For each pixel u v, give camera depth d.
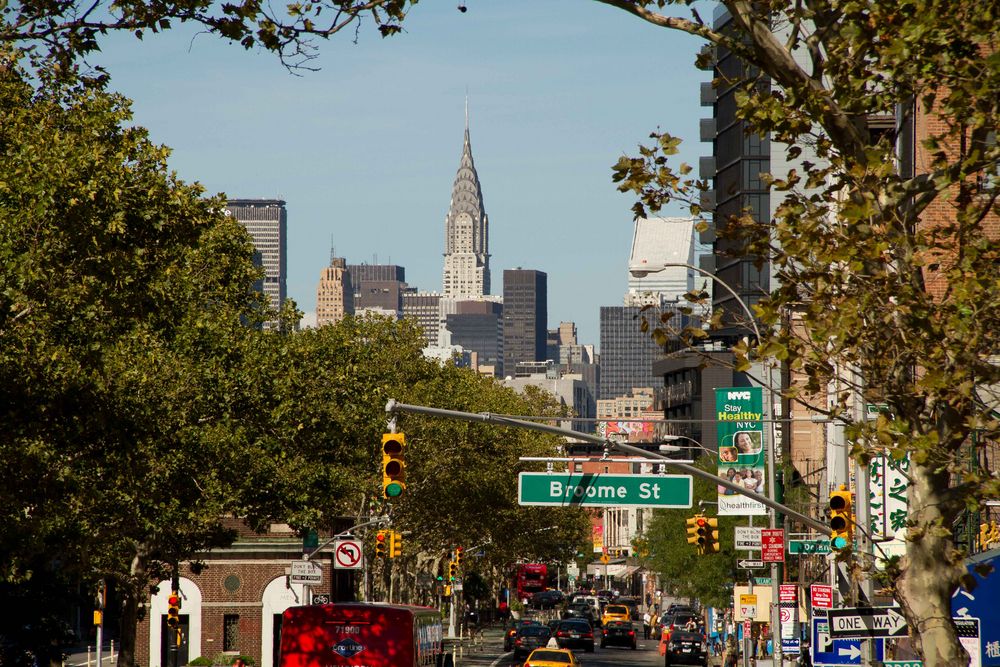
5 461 47.84
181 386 72.62
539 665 108.81
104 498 65.06
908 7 31.08
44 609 85.94
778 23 33.78
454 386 156.00
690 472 53.62
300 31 34.75
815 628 48.75
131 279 47.25
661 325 36.72
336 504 111.75
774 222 34.19
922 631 33.75
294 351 82.75
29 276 42.78
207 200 85.62
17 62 52.97
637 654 169.00
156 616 138.25
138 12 35.72
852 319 31.38
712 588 131.75
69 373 48.34
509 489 169.75
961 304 31.20
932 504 33.97
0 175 45.25
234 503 80.62
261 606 138.00
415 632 69.31
